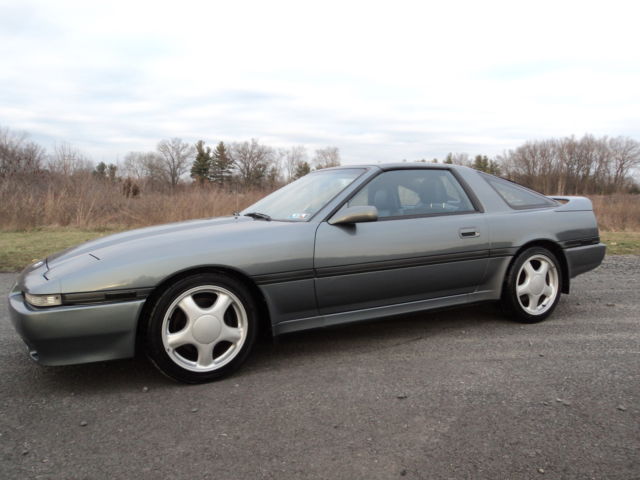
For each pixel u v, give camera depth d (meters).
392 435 2.14
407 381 2.73
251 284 2.92
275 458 1.97
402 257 3.24
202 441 2.11
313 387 2.67
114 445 2.09
